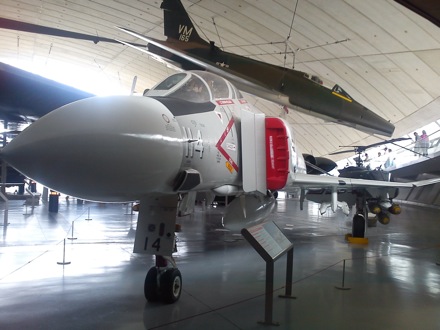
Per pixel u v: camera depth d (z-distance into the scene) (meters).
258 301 4.89
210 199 5.44
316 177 7.32
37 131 2.95
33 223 11.37
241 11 15.41
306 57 17.94
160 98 4.11
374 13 13.44
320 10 14.01
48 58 27.62
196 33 14.11
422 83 16.91
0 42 25.30
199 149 3.83
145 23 18.50
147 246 4.64
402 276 6.39
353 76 18.38
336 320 4.30
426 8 4.31
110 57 25.72
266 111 25.44
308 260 7.57
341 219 15.85
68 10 18.53
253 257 7.60
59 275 5.88
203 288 5.43
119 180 3.10
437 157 18.22
